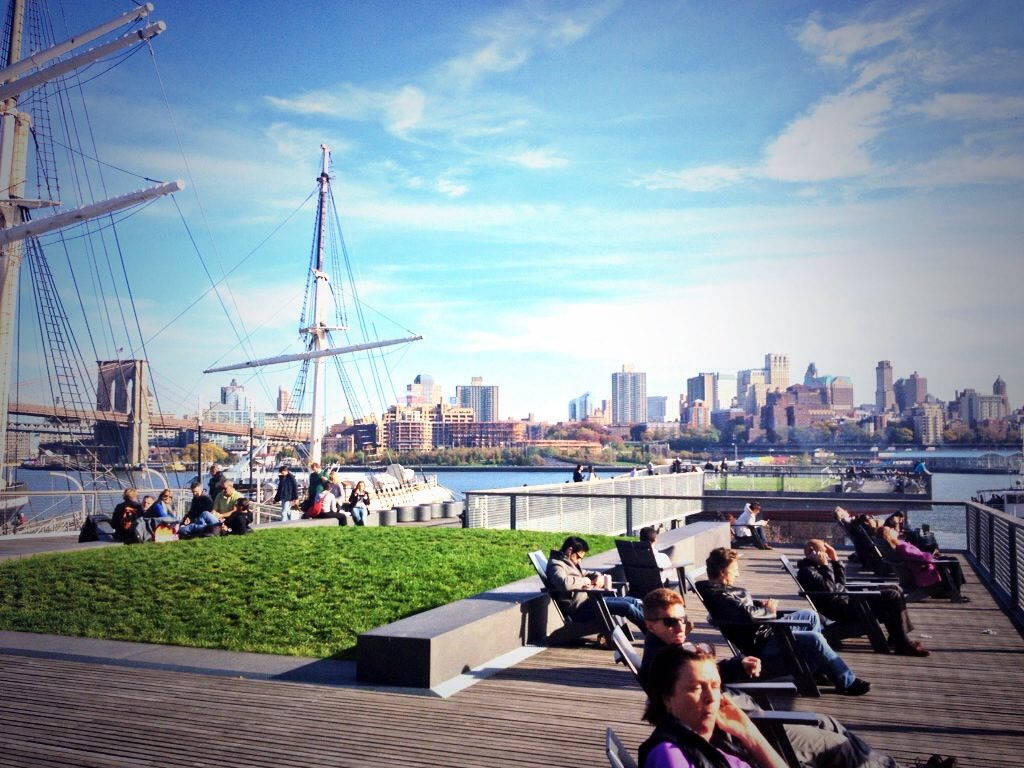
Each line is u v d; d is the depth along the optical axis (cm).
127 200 3522
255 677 809
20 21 4162
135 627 1015
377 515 2912
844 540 2572
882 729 660
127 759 573
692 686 352
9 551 1814
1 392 3956
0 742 606
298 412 7406
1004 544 1342
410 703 710
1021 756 598
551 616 1002
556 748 596
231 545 1614
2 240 3631
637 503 2950
